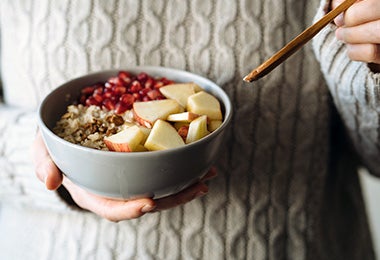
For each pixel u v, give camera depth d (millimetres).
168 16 470
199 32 473
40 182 480
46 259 528
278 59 316
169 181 355
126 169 340
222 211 501
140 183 350
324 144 524
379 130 470
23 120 494
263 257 508
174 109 393
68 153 346
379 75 381
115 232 502
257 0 464
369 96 414
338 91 450
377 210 1037
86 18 475
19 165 489
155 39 478
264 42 473
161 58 484
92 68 489
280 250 519
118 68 457
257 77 319
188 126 382
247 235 504
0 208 601
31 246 541
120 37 477
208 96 406
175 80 456
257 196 505
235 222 502
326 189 573
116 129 392
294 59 484
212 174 432
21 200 511
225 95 411
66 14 478
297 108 496
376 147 511
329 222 581
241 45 473
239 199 502
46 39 489
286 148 504
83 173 354
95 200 417
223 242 501
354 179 630
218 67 479
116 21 473
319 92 496
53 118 416
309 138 507
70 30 480
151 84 435
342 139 581
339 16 345
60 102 426
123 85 437
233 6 464
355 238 618
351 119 485
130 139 353
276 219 512
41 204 497
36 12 488
